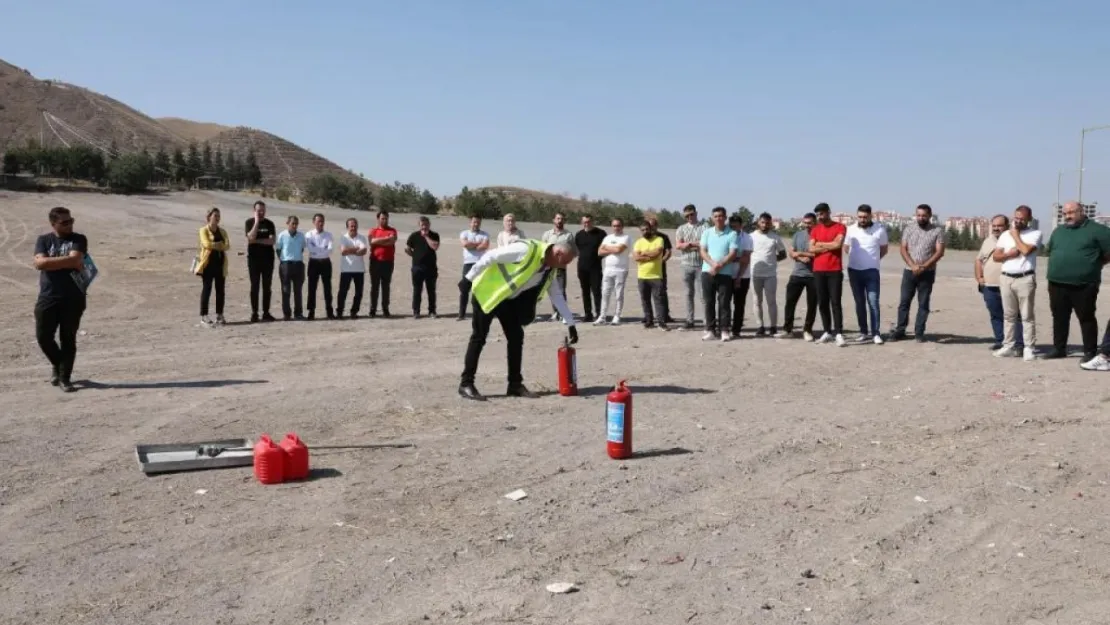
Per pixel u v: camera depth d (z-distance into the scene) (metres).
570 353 9.52
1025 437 7.73
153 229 39.19
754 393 9.75
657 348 13.28
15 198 50.38
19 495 6.28
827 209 13.66
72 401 9.40
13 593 4.66
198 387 10.17
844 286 22.77
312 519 5.73
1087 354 11.39
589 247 16.62
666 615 4.33
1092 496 6.08
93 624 4.29
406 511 5.88
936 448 7.39
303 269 17.12
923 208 13.77
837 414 8.65
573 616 4.33
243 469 6.91
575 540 5.34
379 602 4.52
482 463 7.00
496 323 16.44
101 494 6.29
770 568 4.90
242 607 4.46
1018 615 4.30
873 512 5.79
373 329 15.65
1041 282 23.94
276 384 10.34
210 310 18.48
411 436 7.88
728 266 14.00
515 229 16.92
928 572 4.84
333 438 7.83
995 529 5.47
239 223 44.09
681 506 5.94
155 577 4.84
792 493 6.20
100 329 15.35
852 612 4.35
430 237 17.44
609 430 7.09
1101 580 4.68
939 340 14.14
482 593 4.61
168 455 7.15
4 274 23.27
